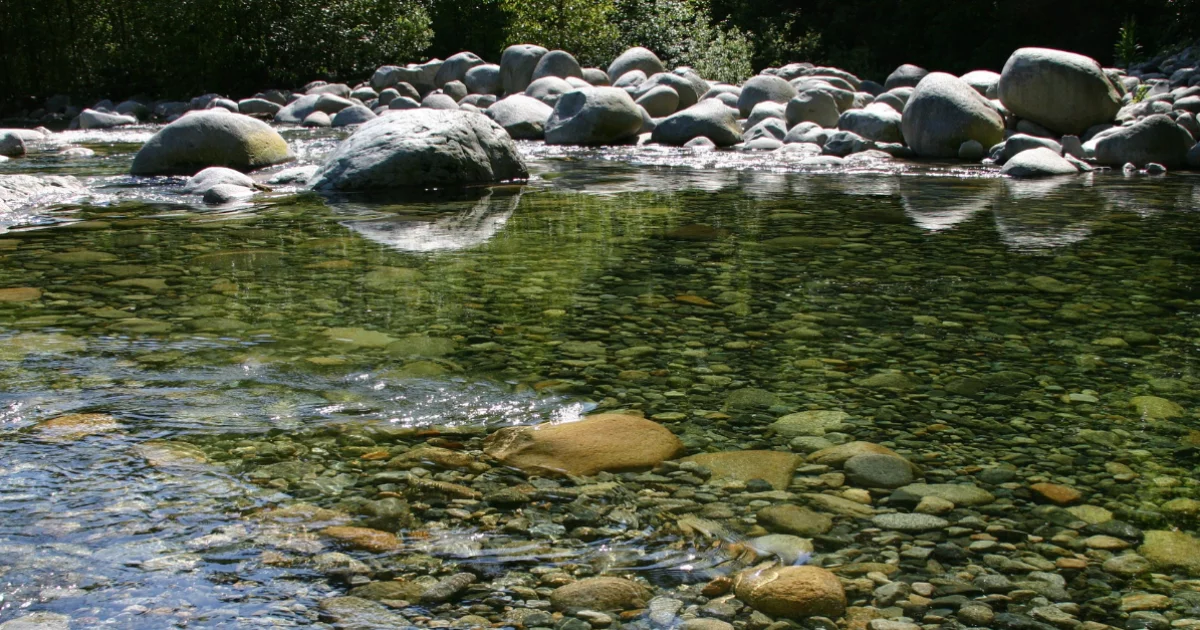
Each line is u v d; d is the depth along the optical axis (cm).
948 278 444
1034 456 246
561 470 235
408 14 2083
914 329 361
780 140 1228
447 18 2347
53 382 292
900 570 189
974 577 186
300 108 1595
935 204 688
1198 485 229
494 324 362
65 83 1928
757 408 279
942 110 1080
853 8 2609
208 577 184
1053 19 2330
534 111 1349
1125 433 262
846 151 1102
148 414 268
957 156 1075
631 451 245
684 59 2112
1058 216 632
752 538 202
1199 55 1788
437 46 2355
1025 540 202
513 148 849
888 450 248
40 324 356
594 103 1237
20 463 234
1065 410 279
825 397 289
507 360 320
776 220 610
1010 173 895
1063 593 181
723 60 2088
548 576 187
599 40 2045
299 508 213
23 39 1892
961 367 318
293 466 235
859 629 169
